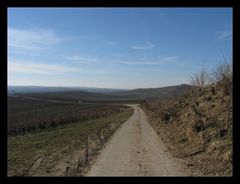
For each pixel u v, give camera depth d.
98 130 31.11
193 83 29.64
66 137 28.45
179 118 28.41
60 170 14.15
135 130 30.80
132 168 13.81
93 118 56.53
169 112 34.56
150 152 17.86
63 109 84.00
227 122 17.16
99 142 22.66
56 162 16.41
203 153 15.84
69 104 114.62
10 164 16.59
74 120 49.94
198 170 12.94
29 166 15.82
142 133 27.91
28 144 25.33
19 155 19.78
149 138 24.23
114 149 19.36
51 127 41.47
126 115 60.59
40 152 20.55
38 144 25.00
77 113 66.12
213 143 15.85
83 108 90.50
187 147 18.38
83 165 14.93
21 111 74.44
